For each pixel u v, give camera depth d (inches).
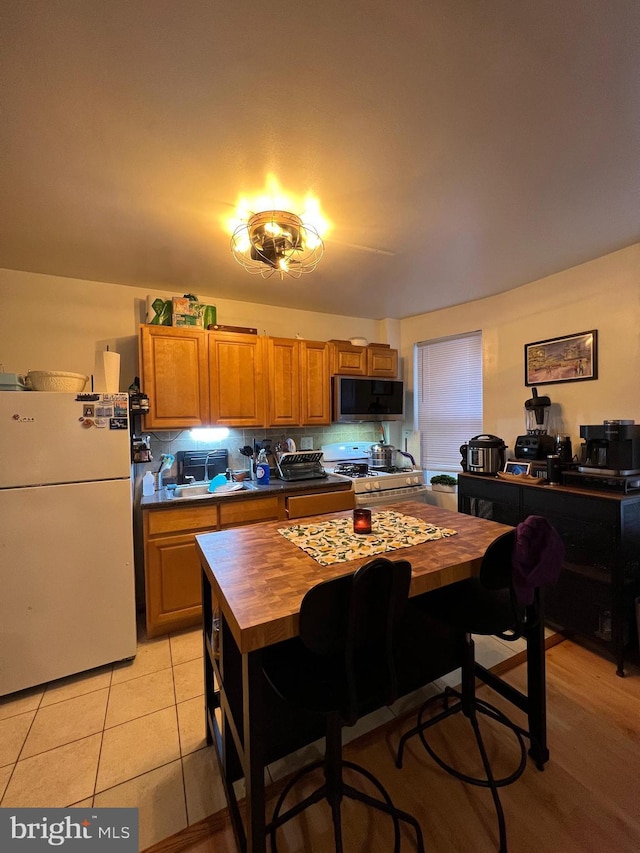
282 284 108.6
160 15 35.2
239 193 63.4
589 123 49.3
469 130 50.3
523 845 45.3
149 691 73.8
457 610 55.2
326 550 53.2
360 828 48.1
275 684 41.6
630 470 80.0
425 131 50.3
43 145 51.3
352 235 79.7
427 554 50.9
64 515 75.8
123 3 34.0
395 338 152.2
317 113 46.8
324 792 44.8
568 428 102.7
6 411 71.4
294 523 67.9
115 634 80.5
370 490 121.0
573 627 84.6
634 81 43.0
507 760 57.2
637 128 50.3
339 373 129.7
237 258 88.2
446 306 134.6
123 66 40.2
